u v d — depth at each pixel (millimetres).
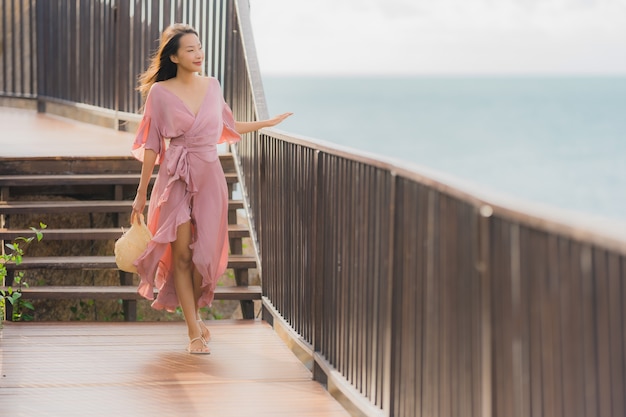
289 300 6523
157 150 6227
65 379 5641
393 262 4340
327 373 5430
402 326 4273
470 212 3533
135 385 5539
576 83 142375
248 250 9617
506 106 106375
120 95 11156
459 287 3635
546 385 3035
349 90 136875
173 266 6363
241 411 5098
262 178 7277
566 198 53469
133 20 10875
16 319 7250
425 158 74312
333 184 5383
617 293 2691
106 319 8242
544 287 3039
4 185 8156
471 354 3537
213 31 9008
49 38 13156
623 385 2670
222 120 6438
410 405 4188
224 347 6434
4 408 5094
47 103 13305
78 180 8273
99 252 8445
